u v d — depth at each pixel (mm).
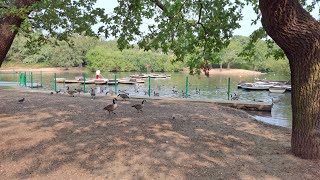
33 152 6633
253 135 8734
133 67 73875
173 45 8258
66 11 9070
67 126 8875
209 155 6668
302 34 5832
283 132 9398
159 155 6547
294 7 5676
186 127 9250
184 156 6539
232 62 72438
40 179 5379
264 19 5992
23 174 5578
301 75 6258
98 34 9188
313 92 6223
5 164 5996
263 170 5812
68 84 38344
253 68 78438
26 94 18641
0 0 6441
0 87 26141
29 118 9945
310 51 5996
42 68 75312
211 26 8320
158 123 9609
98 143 7273
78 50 74438
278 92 32281
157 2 8336
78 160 6215
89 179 5371
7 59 75000
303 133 6473
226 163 6191
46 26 9258
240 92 32562
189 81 47094
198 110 13219
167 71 74062
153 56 73938
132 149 6883
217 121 10656
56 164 6020
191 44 8297
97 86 36500
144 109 12648
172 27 8055
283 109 19250
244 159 6453
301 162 6227
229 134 8672
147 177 5453
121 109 12383
